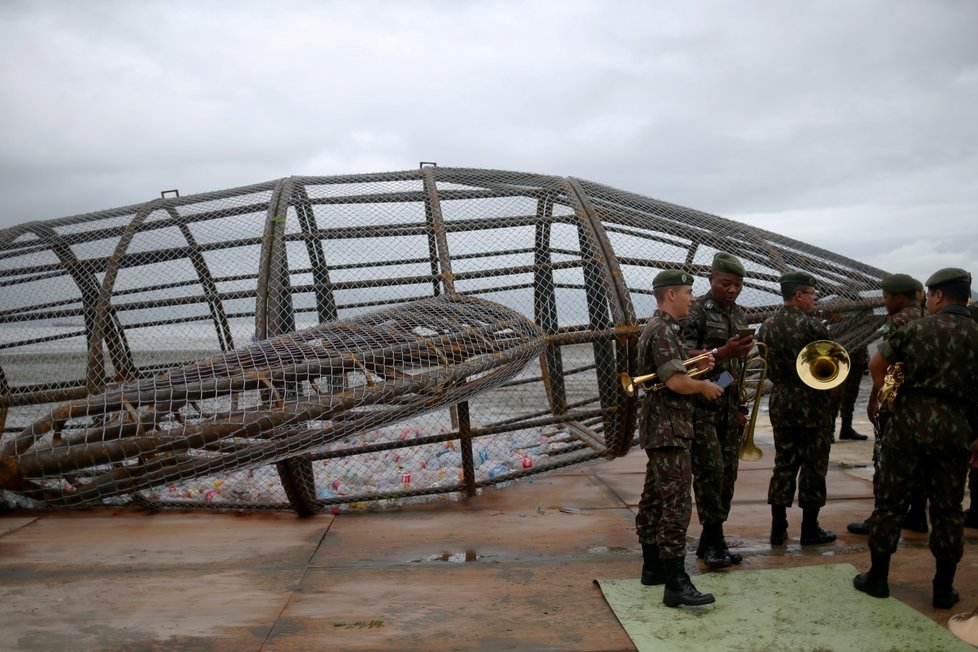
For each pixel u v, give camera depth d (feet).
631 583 15.42
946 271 14.24
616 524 20.17
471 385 19.20
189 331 23.35
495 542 18.67
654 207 25.43
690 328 16.21
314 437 17.35
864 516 20.35
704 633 12.93
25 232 24.38
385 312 20.25
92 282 22.88
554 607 14.40
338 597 15.17
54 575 16.83
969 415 14.01
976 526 19.03
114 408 16.76
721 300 16.30
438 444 30.30
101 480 17.39
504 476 22.88
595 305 21.66
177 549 18.60
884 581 14.40
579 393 35.06
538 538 18.98
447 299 21.22
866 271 25.53
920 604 14.25
